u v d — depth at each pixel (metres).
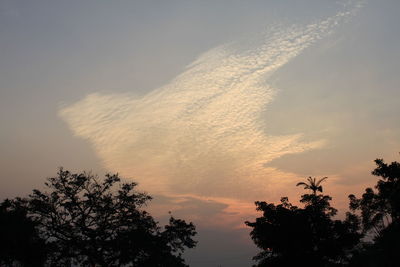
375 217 48.31
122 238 46.25
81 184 47.12
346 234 42.56
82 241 45.81
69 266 46.44
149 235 48.03
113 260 46.38
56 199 46.44
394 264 39.12
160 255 48.97
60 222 46.25
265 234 43.34
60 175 46.97
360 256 43.56
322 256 42.75
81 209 46.75
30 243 44.03
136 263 47.59
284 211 43.56
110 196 48.34
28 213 45.75
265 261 44.28
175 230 50.12
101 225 46.88
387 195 46.00
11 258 44.16
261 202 45.56
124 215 48.31
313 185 45.47
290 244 42.59
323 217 43.47
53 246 45.31
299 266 42.25
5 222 43.09
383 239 41.97
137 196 48.97
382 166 46.62
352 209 49.00
